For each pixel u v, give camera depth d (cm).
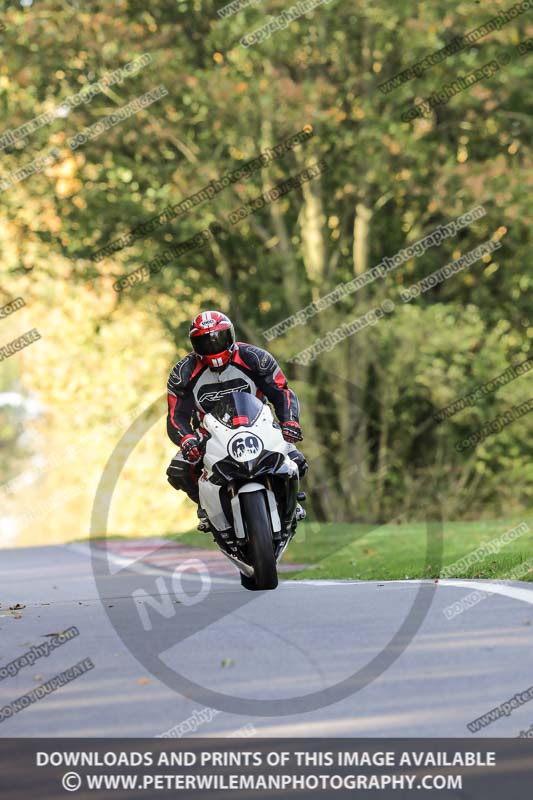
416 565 4147
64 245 8925
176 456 3269
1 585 4356
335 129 8538
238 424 3094
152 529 11319
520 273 9869
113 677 2173
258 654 2312
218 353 3158
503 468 9919
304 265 9638
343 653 2281
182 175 8325
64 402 11194
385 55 8856
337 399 9281
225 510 3105
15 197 8900
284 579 4181
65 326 10831
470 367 9400
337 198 9350
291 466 3094
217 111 8125
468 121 9169
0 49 8288
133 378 10962
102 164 8644
